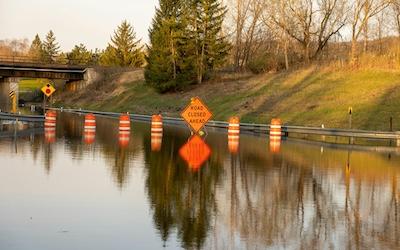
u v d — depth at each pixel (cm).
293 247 960
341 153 2625
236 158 2302
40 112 6769
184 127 4672
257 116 4959
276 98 5338
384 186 1652
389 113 4009
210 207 1286
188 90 7062
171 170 1881
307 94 5116
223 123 4634
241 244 970
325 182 1703
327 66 5838
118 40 11269
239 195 1449
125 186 1538
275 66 6750
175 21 7181
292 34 6519
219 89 6538
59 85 10338
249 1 7450
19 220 1107
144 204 1296
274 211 1261
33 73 8612
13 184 1518
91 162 2048
